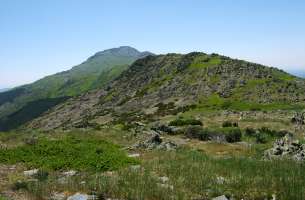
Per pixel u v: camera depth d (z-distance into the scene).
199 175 22.47
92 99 185.00
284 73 137.00
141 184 20.33
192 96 127.62
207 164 25.39
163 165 24.88
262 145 38.28
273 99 108.56
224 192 19.91
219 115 81.50
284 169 24.41
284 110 86.75
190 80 143.38
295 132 50.97
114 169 24.56
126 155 28.86
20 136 37.78
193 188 20.31
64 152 27.95
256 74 131.88
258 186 20.81
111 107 155.25
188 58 169.50
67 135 39.38
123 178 21.48
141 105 138.38
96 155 27.06
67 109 184.62
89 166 24.80
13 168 24.84
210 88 130.00
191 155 29.02
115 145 34.28
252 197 19.55
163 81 155.88
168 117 96.50
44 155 27.45
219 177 22.61
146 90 154.75
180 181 21.30
